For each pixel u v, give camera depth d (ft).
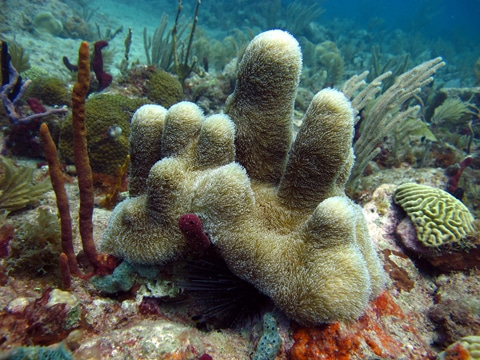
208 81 4.97
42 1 8.19
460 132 6.09
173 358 1.22
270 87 1.42
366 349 1.31
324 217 1.32
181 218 1.29
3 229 1.63
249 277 1.39
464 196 3.62
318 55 10.09
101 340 1.25
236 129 1.54
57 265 1.52
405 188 2.55
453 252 2.15
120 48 8.97
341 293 1.27
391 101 3.35
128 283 1.53
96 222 1.96
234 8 15.96
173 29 4.77
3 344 1.19
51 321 1.25
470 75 12.95
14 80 2.91
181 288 1.55
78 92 1.28
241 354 1.38
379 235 2.37
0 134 3.01
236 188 1.34
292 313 1.34
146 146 1.55
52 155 1.32
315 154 1.37
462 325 1.78
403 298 1.98
